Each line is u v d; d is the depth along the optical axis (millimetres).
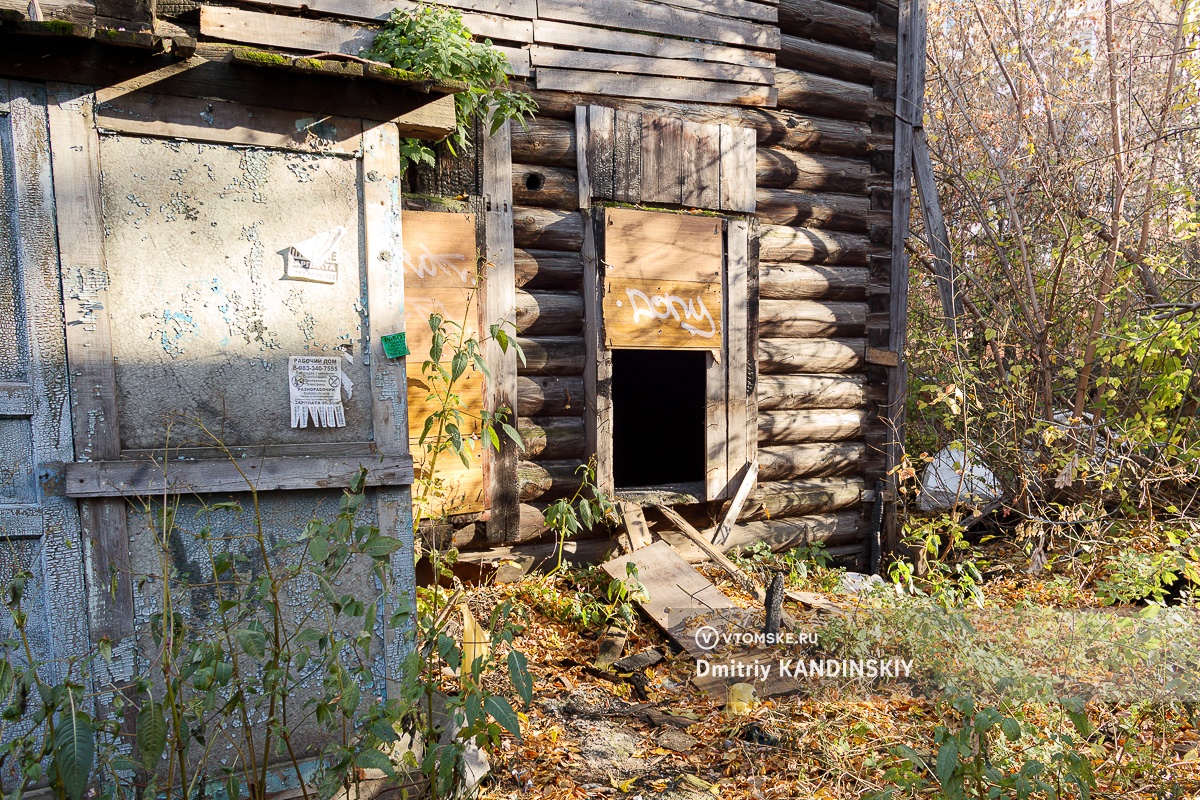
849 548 7344
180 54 2639
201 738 2480
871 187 7262
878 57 7207
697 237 6227
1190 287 8430
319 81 2922
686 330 6203
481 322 5430
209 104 2762
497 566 5539
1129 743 3455
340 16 5016
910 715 3955
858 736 3707
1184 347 6637
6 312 2547
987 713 2721
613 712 4172
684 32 6258
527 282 5750
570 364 5898
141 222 2693
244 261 2842
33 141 2541
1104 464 7129
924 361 9586
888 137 7301
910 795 3150
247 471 2807
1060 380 8570
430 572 5262
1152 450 7516
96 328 2629
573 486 5906
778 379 6875
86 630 2633
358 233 3031
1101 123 10492
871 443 7352
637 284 5984
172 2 4551
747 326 6547
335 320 2996
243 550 2830
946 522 7102
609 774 3553
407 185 5246
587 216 5863
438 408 5176
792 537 6902
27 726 2561
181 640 2537
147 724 2275
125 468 2641
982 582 6469
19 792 2180
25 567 2578
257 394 2873
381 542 2660
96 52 2592
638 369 9453
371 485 2977
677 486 6512
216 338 2809
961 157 10312
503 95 5301
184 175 2748
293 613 2887
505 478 5531
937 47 12023
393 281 3076
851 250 7145
